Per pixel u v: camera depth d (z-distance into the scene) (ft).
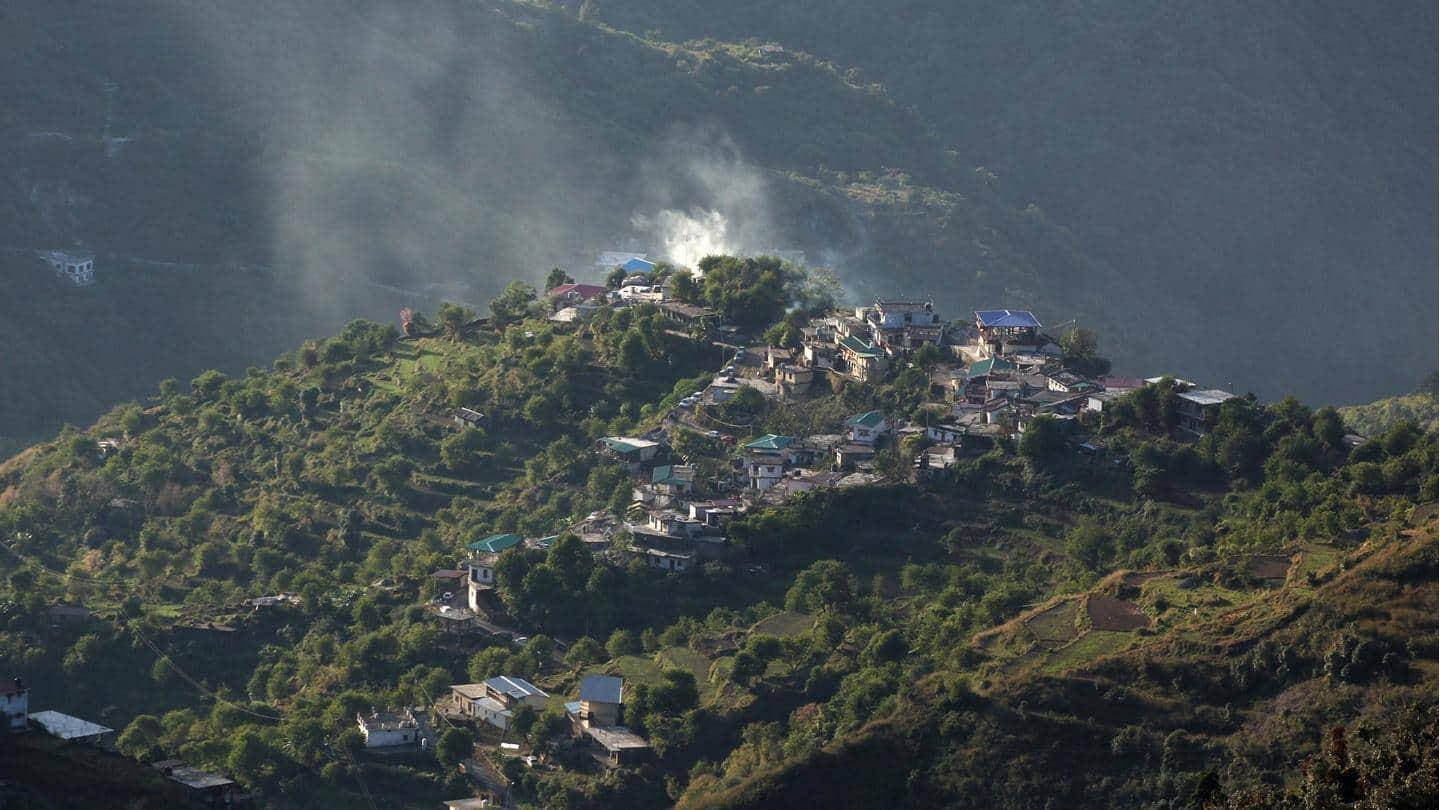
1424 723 573.74
